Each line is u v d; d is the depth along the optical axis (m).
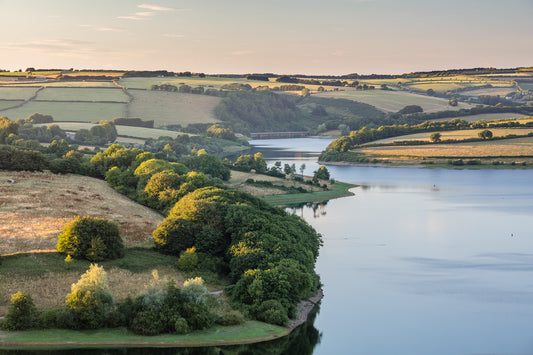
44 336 66.31
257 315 80.44
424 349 74.25
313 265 105.25
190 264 94.62
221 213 109.25
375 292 97.94
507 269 112.50
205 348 68.94
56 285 79.75
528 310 89.38
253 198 125.19
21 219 108.44
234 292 85.38
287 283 84.38
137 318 71.19
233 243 99.94
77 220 92.94
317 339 76.81
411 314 87.38
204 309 75.12
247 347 71.12
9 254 87.69
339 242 136.38
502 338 78.06
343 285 101.94
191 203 110.19
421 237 141.62
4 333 66.12
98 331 69.69
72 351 63.72
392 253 125.44
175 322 72.00
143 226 115.31
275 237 98.62
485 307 90.56
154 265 93.75
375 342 76.06
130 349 66.12
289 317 82.75
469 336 78.81
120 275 86.81
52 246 94.25
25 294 69.56
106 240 93.31
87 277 72.94
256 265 90.69
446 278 106.62
